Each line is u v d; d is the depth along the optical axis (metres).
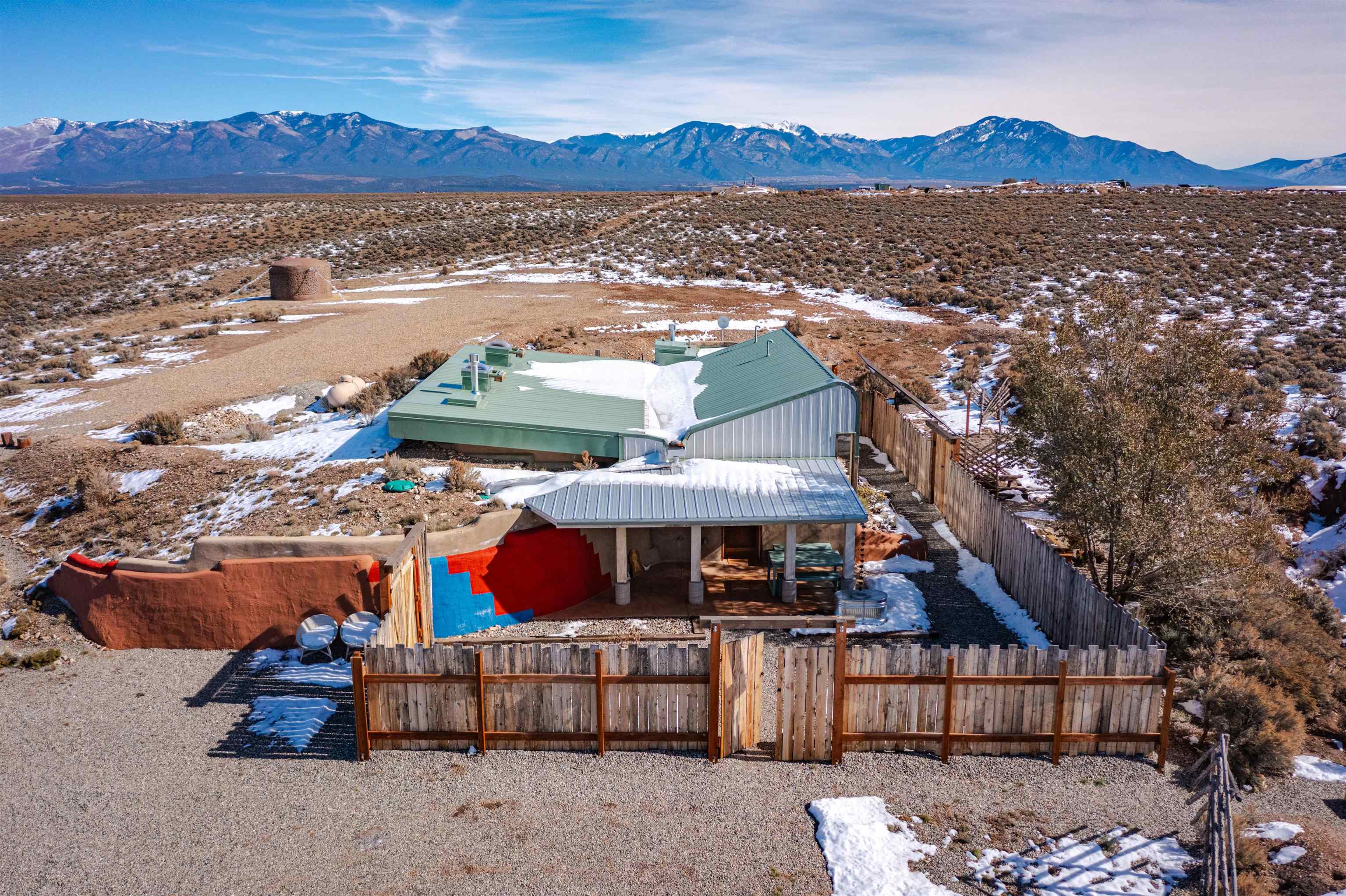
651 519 17.27
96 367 37.19
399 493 19.88
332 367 34.69
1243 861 9.74
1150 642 12.43
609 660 12.16
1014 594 17.72
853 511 17.59
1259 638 14.58
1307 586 18.47
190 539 19.48
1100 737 12.00
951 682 11.81
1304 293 44.28
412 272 61.81
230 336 41.75
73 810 11.55
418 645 15.42
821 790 11.46
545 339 38.25
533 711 12.35
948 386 33.22
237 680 15.27
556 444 21.38
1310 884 9.41
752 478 19.38
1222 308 42.22
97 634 16.95
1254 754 11.65
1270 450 16.41
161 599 16.72
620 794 11.45
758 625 17.09
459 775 11.95
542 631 17.11
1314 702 13.35
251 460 23.53
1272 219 65.44
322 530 18.38
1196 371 15.26
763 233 68.62
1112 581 16.36
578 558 18.44
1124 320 16.31
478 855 10.35
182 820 11.24
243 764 12.51
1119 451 15.36
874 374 31.38
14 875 10.30
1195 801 10.25
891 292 50.16
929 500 23.31
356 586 16.38
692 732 12.35
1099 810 10.92
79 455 25.33
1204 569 14.85
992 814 10.87
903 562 19.80
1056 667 11.80
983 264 55.00
